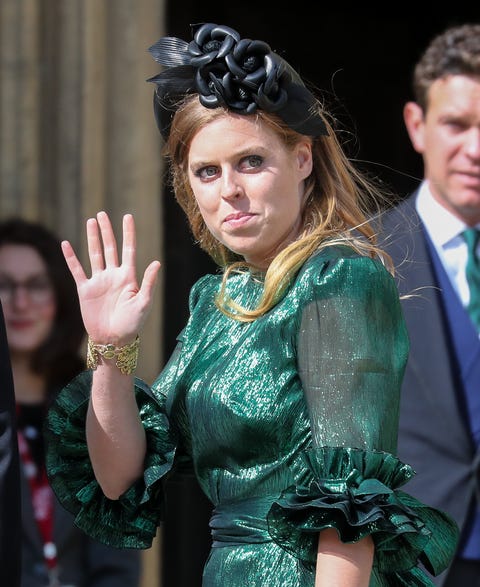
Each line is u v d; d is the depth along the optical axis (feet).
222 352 29.76
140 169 60.75
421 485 44.39
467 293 46.14
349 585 27.09
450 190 46.52
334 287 28.27
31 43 59.36
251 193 29.07
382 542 27.37
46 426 31.53
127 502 30.96
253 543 28.73
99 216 30.60
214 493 29.60
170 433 30.68
